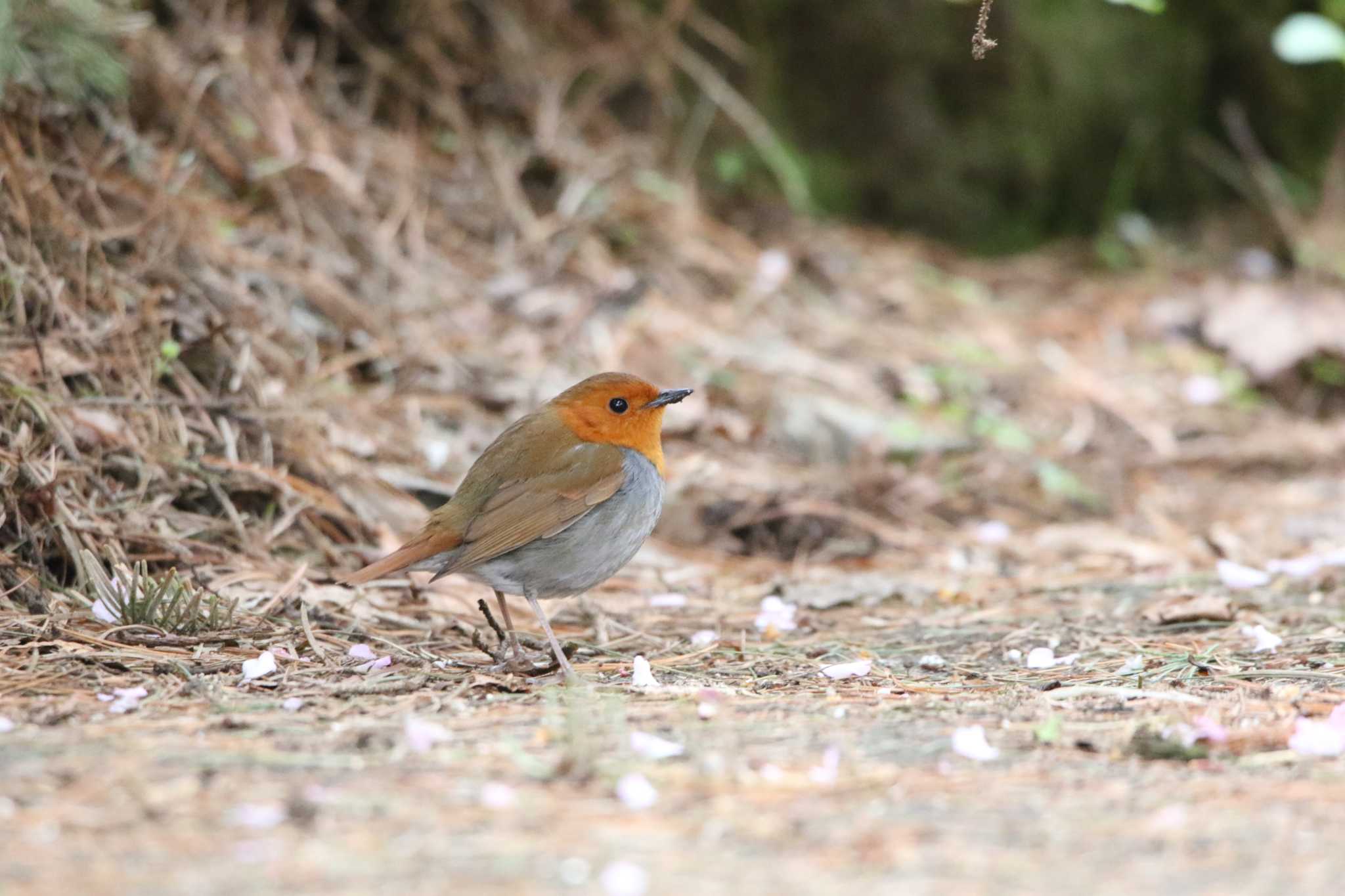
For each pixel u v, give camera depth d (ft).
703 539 39.22
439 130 53.47
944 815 17.03
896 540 40.09
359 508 34.50
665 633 30.40
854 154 63.77
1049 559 39.01
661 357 47.24
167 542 30.48
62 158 37.19
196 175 42.19
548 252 51.26
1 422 30.17
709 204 59.16
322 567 32.27
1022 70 64.54
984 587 35.53
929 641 29.50
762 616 31.19
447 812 16.79
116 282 35.24
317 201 45.98
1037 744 20.27
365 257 45.98
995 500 43.60
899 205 63.98
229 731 20.34
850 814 17.06
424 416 40.75
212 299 37.78
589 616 31.40
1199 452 48.62
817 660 27.40
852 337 52.75
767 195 61.26
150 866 14.94
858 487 42.29
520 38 55.93
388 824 16.33
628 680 25.34
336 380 40.14
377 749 19.43
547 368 44.83
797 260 57.31
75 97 38.27
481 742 19.92
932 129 64.13
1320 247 64.34
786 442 44.60
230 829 16.05
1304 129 69.15
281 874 14.76
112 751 19.03
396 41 53.36
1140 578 36.17
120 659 24.62
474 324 45.96
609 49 58.49
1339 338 55.72
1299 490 46.26
